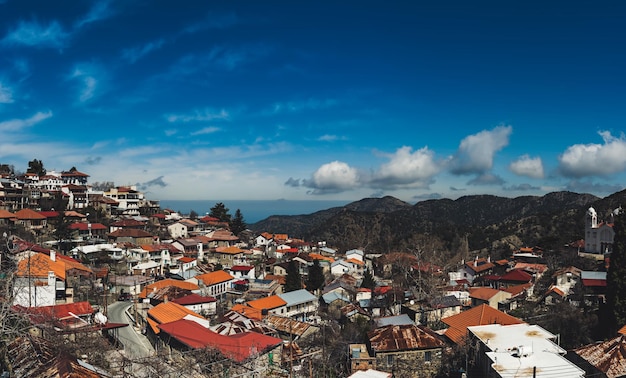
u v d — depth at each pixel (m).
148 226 116.44
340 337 48.16
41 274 48.97
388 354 38.03
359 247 151.88
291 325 51.38
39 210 100.75
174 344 41.34
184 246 100.00
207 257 103.88
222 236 115.75
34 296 46.16
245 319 51.41
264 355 39.41
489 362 31.44
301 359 41.84
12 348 31.73
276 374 38.19
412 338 39.28
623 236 45.72
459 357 37.91
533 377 26.20
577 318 50.28
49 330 36.34
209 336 41.38
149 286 67.00
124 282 70.44
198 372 35.56
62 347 33.06
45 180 122.94
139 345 46.09
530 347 29.27
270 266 103.31
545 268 84.81
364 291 75.12
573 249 96.25
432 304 59.69
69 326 41.62
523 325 37.75
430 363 38.25
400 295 70.12
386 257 116.44
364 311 63.03
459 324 44.34
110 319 55.69
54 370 28.09
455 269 104.31
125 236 96.69
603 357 30.98
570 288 67.00
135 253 87.56
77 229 94.75
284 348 43.31
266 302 63.16
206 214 156.88
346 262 106.75
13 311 33.62
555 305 59.41
